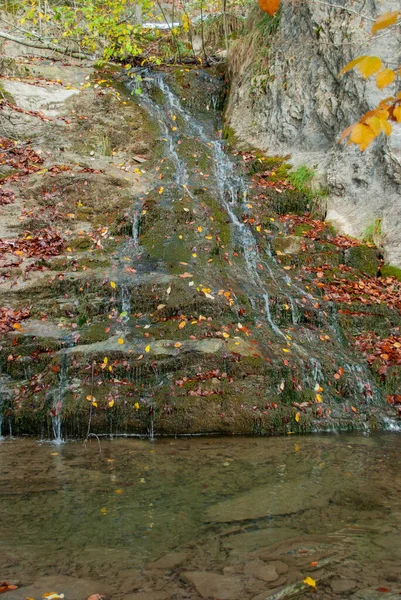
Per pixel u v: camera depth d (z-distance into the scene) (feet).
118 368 17.60
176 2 53.11
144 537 9.78
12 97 34.78
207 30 47.93
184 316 20.42
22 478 12.71
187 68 44.37
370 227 27.30
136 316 20.72
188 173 32.22
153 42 47.47
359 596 7.89
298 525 10.25
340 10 30.53
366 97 28.63
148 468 13.42
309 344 20.49
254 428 16.57
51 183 28.73
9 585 8.18
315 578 8.38
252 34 40.01
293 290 23.41
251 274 24.39
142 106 39.17
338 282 24.57
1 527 10.16
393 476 12.87
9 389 17.52
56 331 19.92
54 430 16.46
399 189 27.35
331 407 17.83
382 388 19.24
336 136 31.40
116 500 11.41
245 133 37.27
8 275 22.76
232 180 31.42
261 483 12.38
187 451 14.79
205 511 10.86
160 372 17.58
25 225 26.25
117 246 25.64
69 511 10.87
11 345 18.94
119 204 28.40
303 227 28.12
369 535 9.83
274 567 8.71
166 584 8.23
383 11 28.35
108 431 16.49
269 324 21.04
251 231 27.17
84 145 33.47
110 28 38.81
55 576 8.46
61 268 23.58
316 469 13.34
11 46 38.91
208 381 17.33
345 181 29.35
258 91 37.24
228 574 8.52
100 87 38.70
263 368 17.81
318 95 32.35
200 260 24.56
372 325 21.89
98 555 9.14
